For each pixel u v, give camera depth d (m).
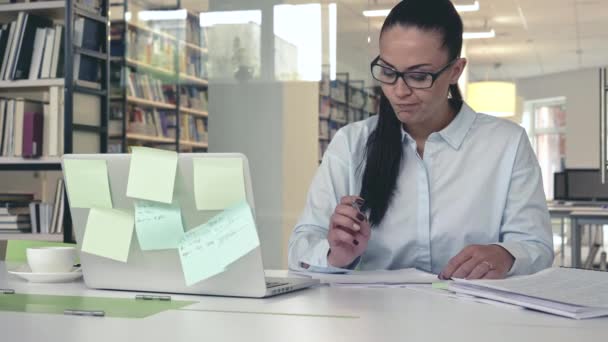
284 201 4.75
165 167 1.29
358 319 1.10
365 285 1.50
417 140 1.87
